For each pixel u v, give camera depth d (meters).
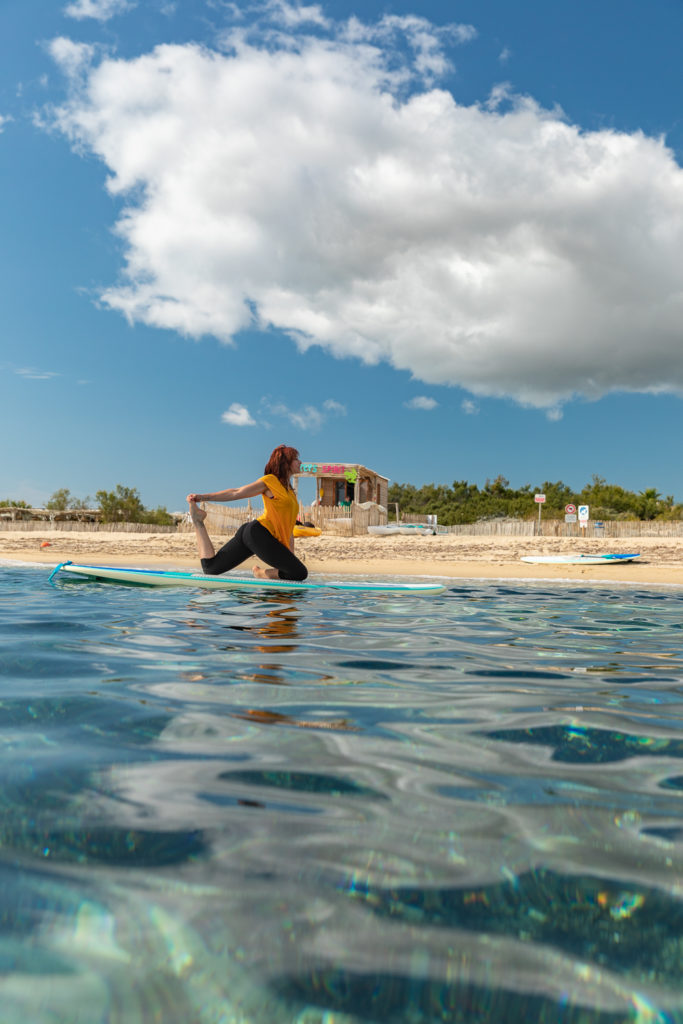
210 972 0.79
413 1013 0.73
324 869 1.04
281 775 1.46
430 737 1.79
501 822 1.24
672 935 0.88
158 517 42.41
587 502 51.78
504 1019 0.72
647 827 1.23
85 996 0.75
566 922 0.91
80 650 2.99
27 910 0.91
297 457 6.76
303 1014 0.72
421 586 7.04
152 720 1.88
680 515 43.78
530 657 3.15
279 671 2.63
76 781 1.39
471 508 53.75
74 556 19.22
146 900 0.94
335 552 20.95
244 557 6.83
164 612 4.49
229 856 1.07
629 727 1.93
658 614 5.25
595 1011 0.74
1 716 1.88
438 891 0.98
